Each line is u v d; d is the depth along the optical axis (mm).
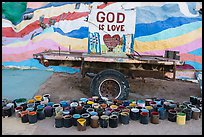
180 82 7055
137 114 4754
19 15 7555
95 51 6098
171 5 7094
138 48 7293
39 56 5520
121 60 5348
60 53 6387
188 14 7074
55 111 4887
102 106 4984
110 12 5988
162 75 5527
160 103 5266
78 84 6594
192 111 4875
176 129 4484
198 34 7094
